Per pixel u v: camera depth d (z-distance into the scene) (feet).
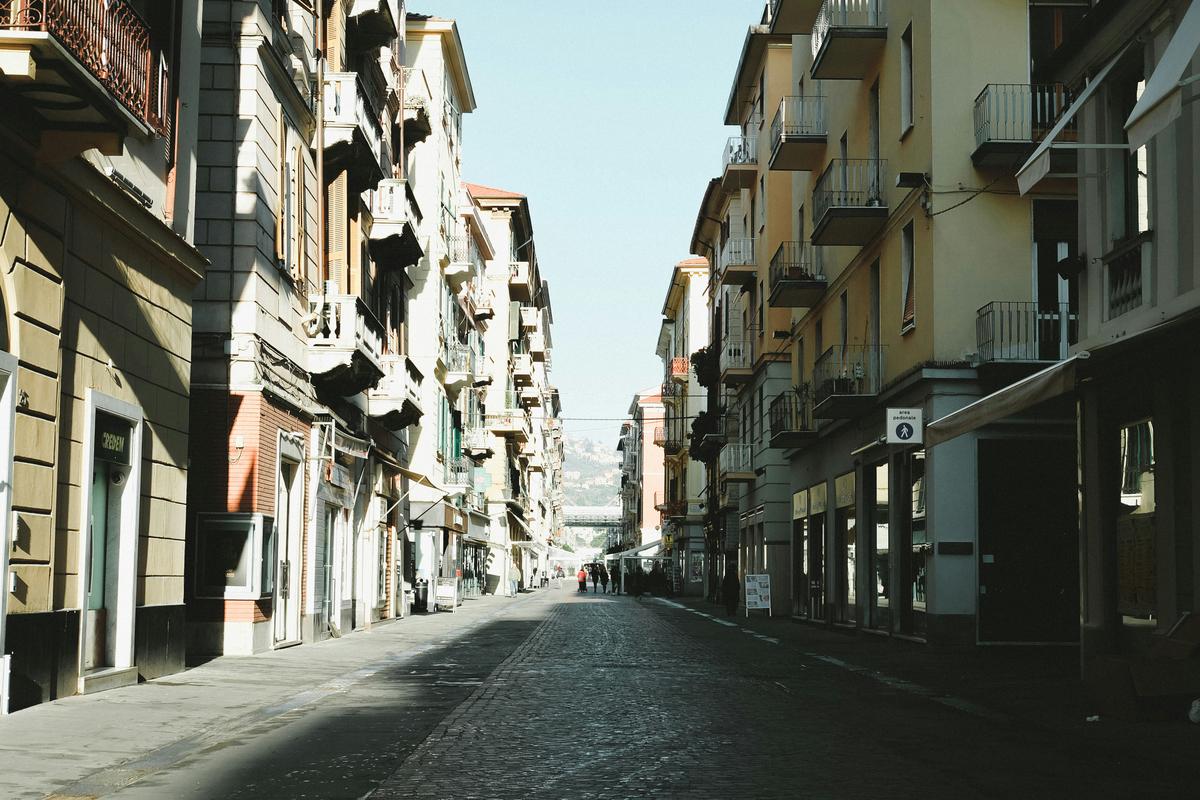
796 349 120.78
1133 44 45.78
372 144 85.40
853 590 95.35
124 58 38.99
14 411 36.27
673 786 26.35
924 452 74.95
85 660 42.96
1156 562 44.93
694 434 197.67
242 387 62.28
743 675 55.52
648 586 235.20
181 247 50.31
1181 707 37.70
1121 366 46.50
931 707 42.65
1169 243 43.27
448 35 146.00
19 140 35.86
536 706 41.83
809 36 108.88
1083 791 26.22
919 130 75.36
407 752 31.24
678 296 259.39
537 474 350.23
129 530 45.96
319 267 76.28
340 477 83.25
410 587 126.41
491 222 224.53
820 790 25.98
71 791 25.59
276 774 27.81
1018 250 72.28
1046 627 71.82
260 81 63.87
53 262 38.96
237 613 62.18
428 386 136.98
